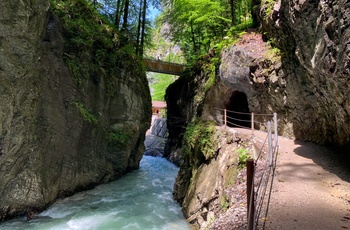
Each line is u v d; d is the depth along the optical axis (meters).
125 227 9.16
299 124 11.00
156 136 31.91
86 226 9.25
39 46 9.80
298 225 5.11
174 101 23.16
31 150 9.86
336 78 6.01
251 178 3.80
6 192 9.45
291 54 10.24
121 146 15.23
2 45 7.99
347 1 5.09
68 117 11.94
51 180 11.06
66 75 11.92
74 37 12.52
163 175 16.84
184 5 19.91
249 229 3.78
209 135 11.31
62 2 12.67
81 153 12.86
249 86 13.16
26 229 8.98
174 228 9.09
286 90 11.05
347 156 8.46
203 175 10.28
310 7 6.70
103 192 13.11
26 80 9.09
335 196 6.37
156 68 24.19
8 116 8.59
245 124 16.81
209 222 7.79
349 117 7.14
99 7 19.64
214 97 15.29
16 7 8.03
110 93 14.60
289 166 8.23
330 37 5.89
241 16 19.19
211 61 16.81
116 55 15.26
